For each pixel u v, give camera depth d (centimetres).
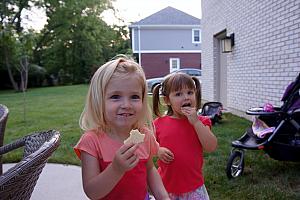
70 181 327
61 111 975
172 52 2702
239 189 290
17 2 2272
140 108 133
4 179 97
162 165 200
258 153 409
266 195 274
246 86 714
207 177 321
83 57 2867
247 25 696
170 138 197
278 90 556
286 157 321
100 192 115
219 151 421
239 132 546
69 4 2520
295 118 329
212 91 1023
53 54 2838
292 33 501
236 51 777
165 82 210
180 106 203
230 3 812
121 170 108
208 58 1077
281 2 534
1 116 211
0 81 2419
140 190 134
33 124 728
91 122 135
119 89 128
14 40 1100
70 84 2891
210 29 1040
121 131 134
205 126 198
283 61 534
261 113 333
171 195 198
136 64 135
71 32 2738
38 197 288
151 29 2664
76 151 132
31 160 107
